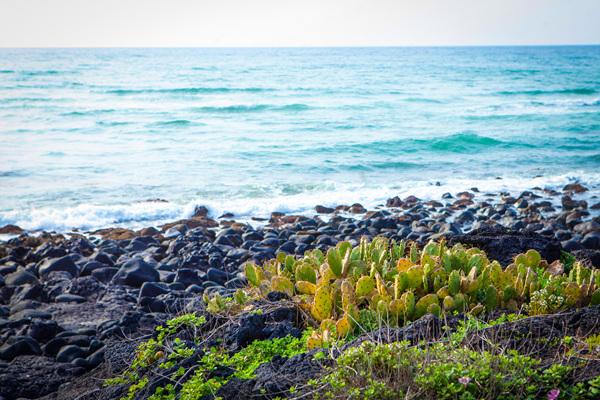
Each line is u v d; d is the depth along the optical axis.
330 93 46.34
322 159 21.91
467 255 6.64
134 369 5.28
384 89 50.72
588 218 14.01
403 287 5.79
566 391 3.56
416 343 4.55
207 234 12.13
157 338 5.79
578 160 22.47
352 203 15.73
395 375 3.75
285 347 5.18
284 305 5.90
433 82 60.81
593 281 5.98
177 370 4.70
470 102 42.03
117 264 9.85
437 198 16.44
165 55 139.75
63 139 25.12
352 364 3.92
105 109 34.47
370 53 187.38
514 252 7.98
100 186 17.19
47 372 5.93
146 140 25.20
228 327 5.54
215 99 41.56
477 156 23.17
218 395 4.12
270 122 30.73
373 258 6.67
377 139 25.64
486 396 3.55
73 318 7.54
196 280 9.02
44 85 48.28
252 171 19.72
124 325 6.88
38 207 14.73
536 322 4.57
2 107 34.66
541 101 43.50
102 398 4.93
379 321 4.73
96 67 74.31
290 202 15.59
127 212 14.26
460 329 4.61
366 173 19.97
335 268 6.39
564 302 5.54
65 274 9.07
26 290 8.33
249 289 7.03
